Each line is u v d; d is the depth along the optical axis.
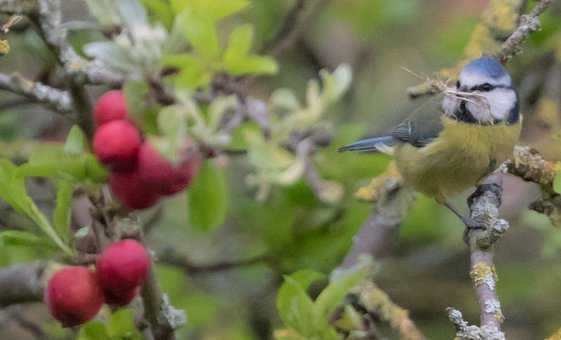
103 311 5.41
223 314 9.65
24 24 8.46
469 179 8.62
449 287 10.46
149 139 3.91
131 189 4.05
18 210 4.66
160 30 3.80
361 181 9.21
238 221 9.58
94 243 4.69
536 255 10.96
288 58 11.35
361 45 11.80
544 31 9.76
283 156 3.75
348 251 8.65
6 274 6.73
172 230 10.11
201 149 3.86
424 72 11.41
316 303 4.73
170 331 5.03
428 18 11.52
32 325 8.74
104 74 4.09
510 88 8.38
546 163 7.91
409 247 10.49
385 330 7.05
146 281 4.84
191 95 3.87
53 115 9.62
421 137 8.64
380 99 11.62
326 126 3.83
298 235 9.23
